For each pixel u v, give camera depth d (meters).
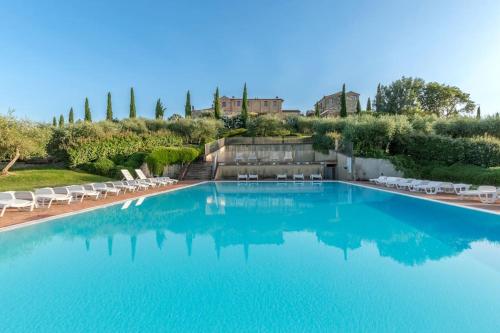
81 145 23.00
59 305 3.79
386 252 5.93
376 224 8.50
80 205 11.65
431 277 4.63
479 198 12.18
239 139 32.88
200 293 4.13
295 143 30.42
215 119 44.19
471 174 16.08
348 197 14.53
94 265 5.23
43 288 4.29
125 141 26.20
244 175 25.67
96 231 7.71
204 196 15.39
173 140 31.02
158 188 18.89
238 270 4.98
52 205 11.39
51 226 8.17
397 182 17.38
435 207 11.02
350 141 23.56
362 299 3.93
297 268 5.07
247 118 46.91
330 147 27.61
